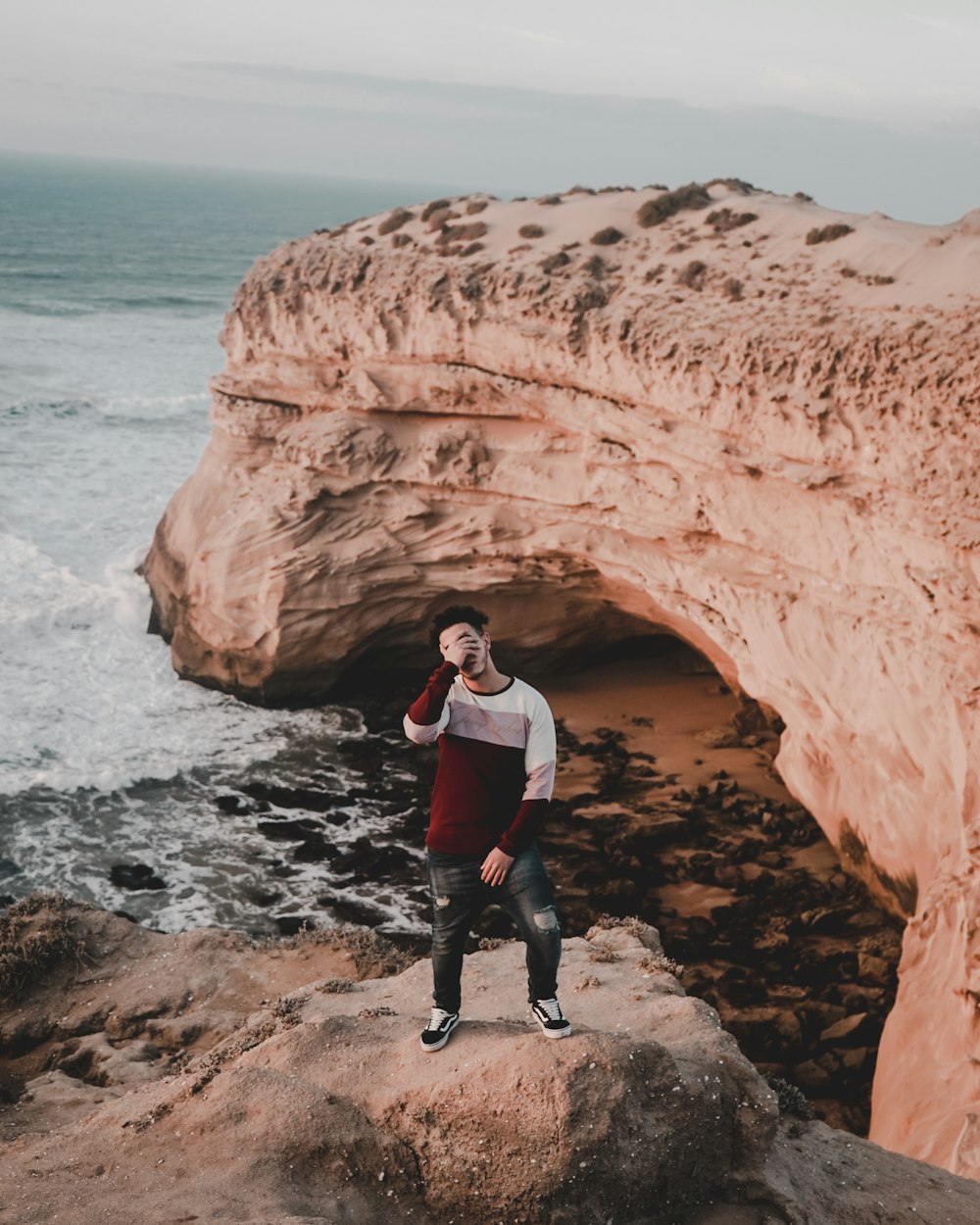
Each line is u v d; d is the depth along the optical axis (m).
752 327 18.20
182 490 27.72
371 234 26.53
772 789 20.89
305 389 25.33
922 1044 11.70
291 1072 5.52
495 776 5.01
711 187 25.52
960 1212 5.62
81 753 21.59
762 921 16.47
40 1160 5.20
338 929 9.82
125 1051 8.15
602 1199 4.69
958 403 14.88
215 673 24.97
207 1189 4.77
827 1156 6.00
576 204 24.92
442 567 24.17
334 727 24.03
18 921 9.59
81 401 45.34
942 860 14.12
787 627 18.41
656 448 20.05
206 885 17.70
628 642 26.92
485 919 16.47
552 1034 5.06
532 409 22.50
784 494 18.14
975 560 14.71
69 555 30.20
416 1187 4.92
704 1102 4.97
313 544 24.02
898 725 16.05
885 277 17.67
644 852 18.56
